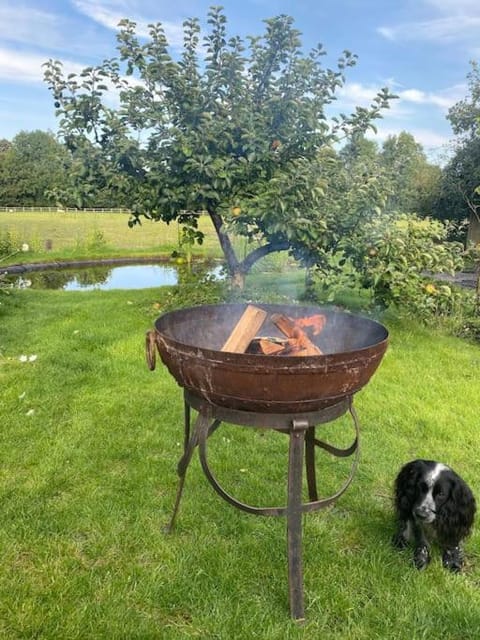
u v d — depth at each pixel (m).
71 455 2.86
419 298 5.15
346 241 5.07
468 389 4.00
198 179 5.18
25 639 1.67
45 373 4.08
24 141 40.78
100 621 1.74
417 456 2.99
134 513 2.37
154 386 3.89
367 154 6.03
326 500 1.89
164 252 16.09
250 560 2.08
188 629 1.74
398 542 2.20
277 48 5.33
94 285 10.91
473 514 2.05
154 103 5.28
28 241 15.39
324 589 1.93
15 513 2.33
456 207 13.30
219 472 2.77
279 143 5.26
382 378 4.21
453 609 1.83
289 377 1.61
